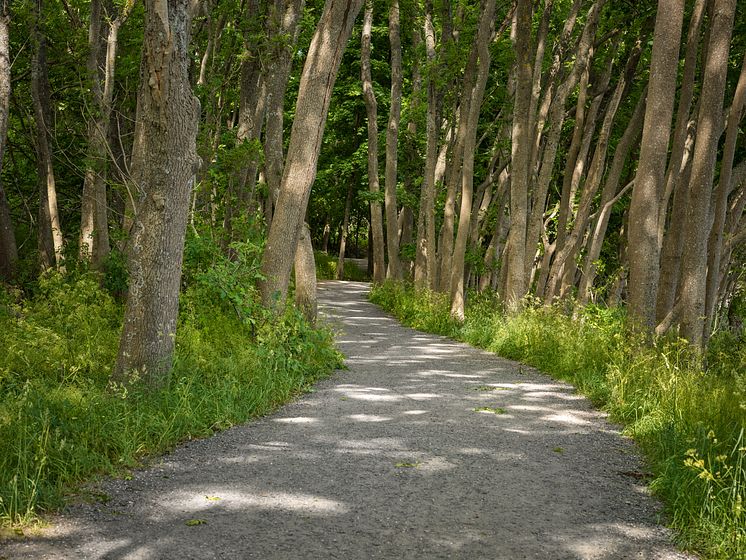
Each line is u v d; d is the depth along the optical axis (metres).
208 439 6.79
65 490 5.06
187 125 7.62
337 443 6.75
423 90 25.86
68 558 3.96
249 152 14.35
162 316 7.64
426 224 23.69
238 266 10.95
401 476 5.72
